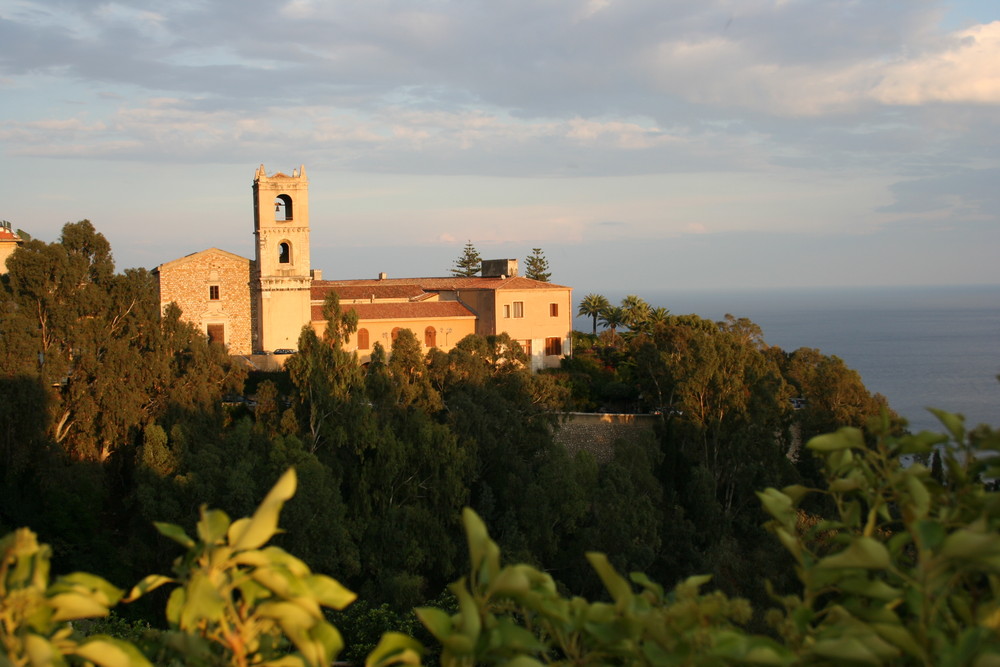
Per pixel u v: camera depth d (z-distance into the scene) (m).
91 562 32.25
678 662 3.73
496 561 3.63
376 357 42.62
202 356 41.19
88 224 41.53
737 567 34.97
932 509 4.41
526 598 3.68
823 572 4.12
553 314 65.19
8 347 35.06
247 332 58.94
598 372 63.09
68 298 38.94
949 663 3.54
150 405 40.09
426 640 29.11
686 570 38.62
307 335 39.34
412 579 33.31
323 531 33.19
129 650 3.57
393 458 37.25
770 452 46.47
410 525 36.44
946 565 3.70
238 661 3.81
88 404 36.91
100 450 38.84
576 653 4.08
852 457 4.77
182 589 3.91
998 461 4.31
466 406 41.78
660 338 52.56
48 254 38.69
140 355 39.62
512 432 42.47
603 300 95.19
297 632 3.74
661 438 49.25
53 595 3.57
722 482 47.38
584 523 40.06
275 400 40.12
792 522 4.70
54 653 3.24
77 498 33.62
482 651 3.63
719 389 47.59
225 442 36.44
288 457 34.16
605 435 50.81
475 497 41.28
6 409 33.22
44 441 34.75
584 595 37.19
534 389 45.62
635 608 4.05
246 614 3.92
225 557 3.73
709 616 3.86
